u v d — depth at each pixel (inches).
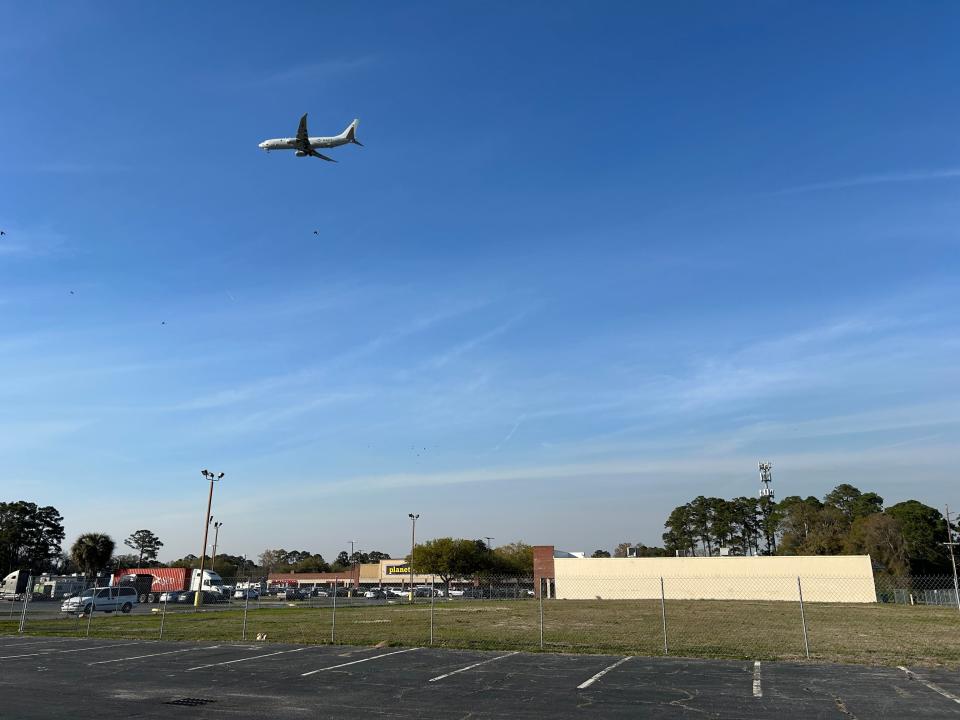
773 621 1211.2
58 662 668.7
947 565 2775.6
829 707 446.3
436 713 433.7
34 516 3922.2
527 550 4311.0
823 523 3523.6
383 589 3804.1
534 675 577.9
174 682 551.8
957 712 430.3
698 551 4589.1
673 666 624.7
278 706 457.4
